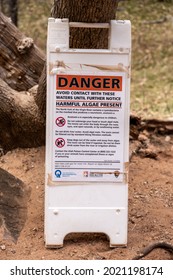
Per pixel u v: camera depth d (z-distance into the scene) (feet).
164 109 16.24
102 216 8.33
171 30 23.66
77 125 8.21
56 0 8.63
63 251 8.36
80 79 8.13
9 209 8.98
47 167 8.23
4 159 10.16
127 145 8.27
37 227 8.85
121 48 8.11
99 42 9.11
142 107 16.48
